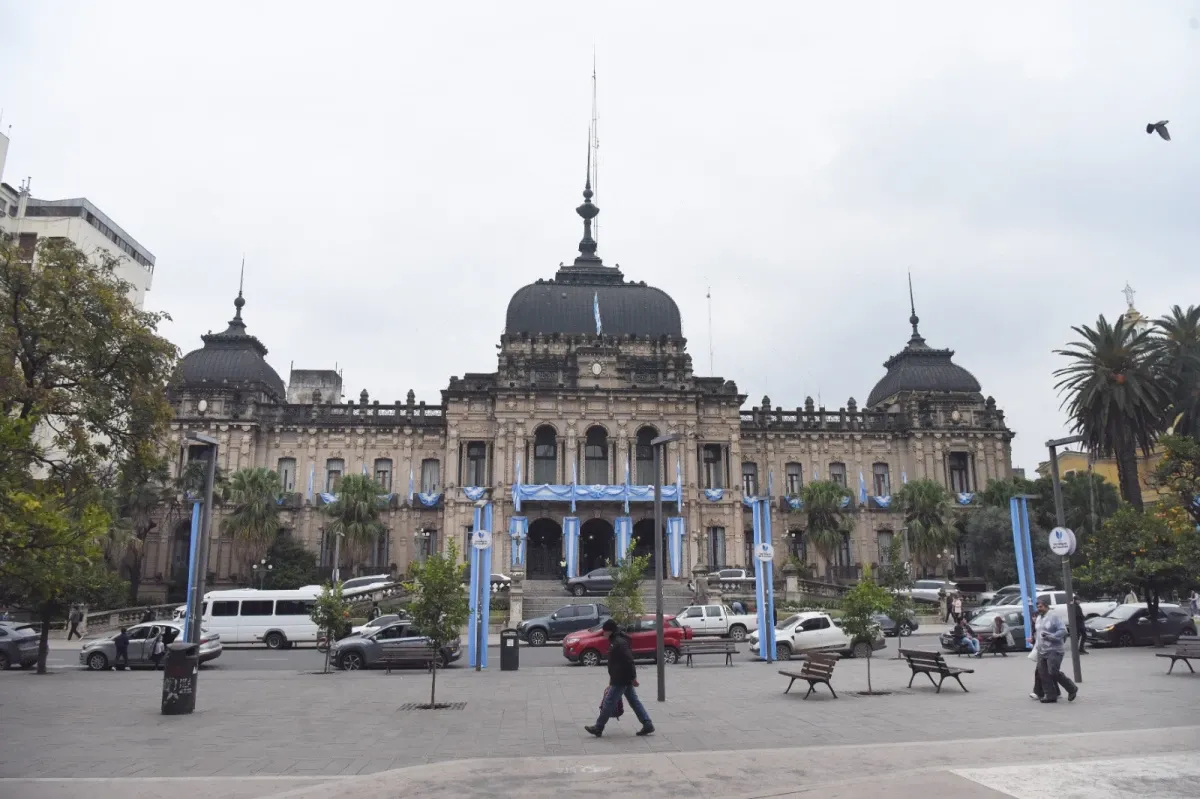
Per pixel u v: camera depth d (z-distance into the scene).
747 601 63.81
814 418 88.00
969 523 75.38
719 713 21.78
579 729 19.58
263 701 25.17
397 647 35.69
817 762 14.81
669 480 78.00
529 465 77.38
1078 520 69.44
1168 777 13.14
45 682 31.25
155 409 38.22
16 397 33.06
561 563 74.50
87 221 84.19
